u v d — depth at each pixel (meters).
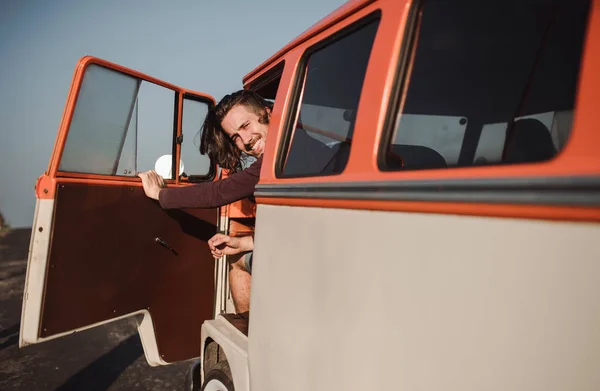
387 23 1.22
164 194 2.29
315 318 1.30
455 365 0.87
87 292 2.09
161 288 2.53
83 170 2.08
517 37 1.11
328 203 1.27
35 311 1.89
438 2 1.15
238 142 2.27
